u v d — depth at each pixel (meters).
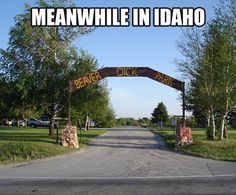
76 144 29.09
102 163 20.98
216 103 35.75
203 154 26.00
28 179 15.45
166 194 12.17
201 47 36.16
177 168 18.84
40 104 36.03
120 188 13.26
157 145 33.47
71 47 37.00
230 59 34.59
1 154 24.28
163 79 31.20
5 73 35.34
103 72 31.19
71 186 13.70
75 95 35.09
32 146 25.58
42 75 35.16
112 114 91.88
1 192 12.54
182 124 31.45
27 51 35.62
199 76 36.09
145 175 16.50
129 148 30.38
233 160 22.92
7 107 35.72
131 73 31.23
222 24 35.28
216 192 12.47
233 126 68.75
